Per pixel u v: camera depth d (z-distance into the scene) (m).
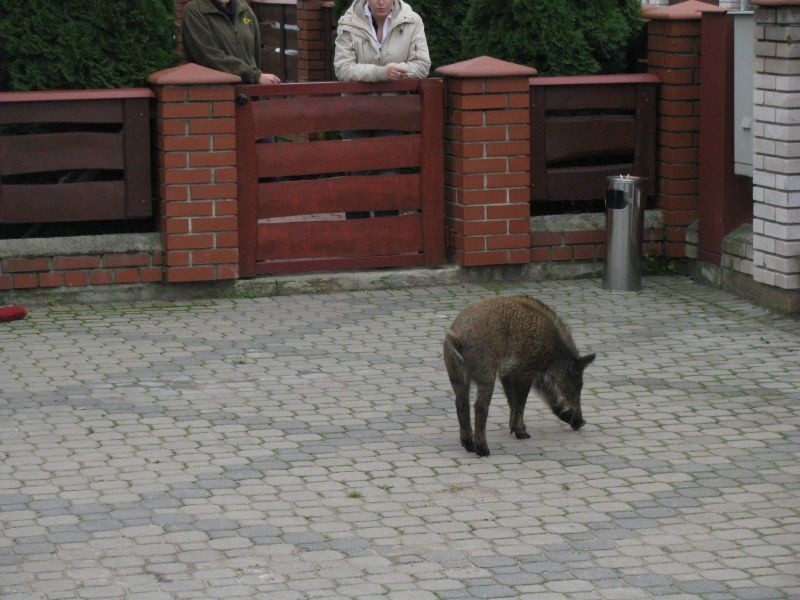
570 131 15.50
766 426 10.69
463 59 17.20
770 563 8.17
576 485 9.49
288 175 14.88
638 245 15.05
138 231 15.05
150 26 14.80
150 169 14.56
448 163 15.35
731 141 14.80
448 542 8.52
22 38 14.33
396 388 11.73
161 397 11.43
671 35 15.36
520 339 10.10
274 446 10.29
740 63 14.51
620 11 16.12
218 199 14.52
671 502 9.16
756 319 13.79
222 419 10.90
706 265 15.33
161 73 14.39
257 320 13.88
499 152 15.06
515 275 15.50
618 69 16.34
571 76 15.59
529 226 15.32
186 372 12.12
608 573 8.04
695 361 12.39
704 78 15.17
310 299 14.74
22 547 8.43
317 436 10.52
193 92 14.28
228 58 15.16
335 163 14.99
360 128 15.02
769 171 13.78
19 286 14.33
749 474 9.66
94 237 14.48
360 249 15.22
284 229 14.99
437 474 9.72
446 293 14.96
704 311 14.14
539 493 9.34
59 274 14.42
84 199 14.42
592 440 10.44
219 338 13.23
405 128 15.16
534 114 15.35
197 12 15.23
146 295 14.69
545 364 10.31
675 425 10.74
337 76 15.41
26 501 9.18
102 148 14.38
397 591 7.80
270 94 14.66
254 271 14.95
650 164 15.83
